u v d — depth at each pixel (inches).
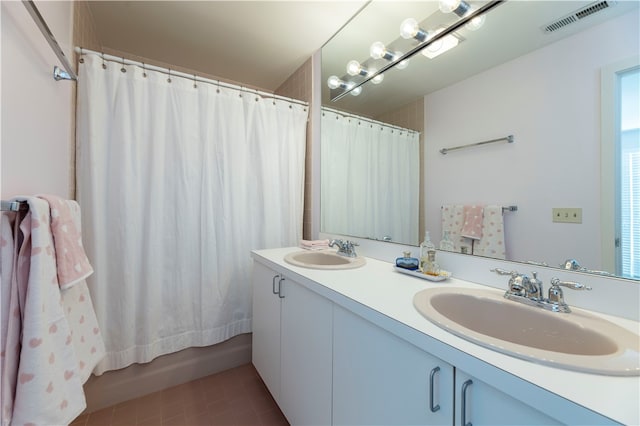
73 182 56.9
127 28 73.4
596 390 18.3
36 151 37.4
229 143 73.3
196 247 69.7
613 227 31.2
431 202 51.6
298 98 94.3
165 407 61.2
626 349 23.0
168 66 92.7
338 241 69.5
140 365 64.4
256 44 80.9
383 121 62.3
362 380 34.9
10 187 30.0
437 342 25.0
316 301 44.7
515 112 39.7
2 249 26.0
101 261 58.7
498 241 41.3
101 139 58.8
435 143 51.0
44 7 40.0
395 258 59.1
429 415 26.5
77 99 57.2
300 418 48.3
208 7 65.5
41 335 26.7
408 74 56.2
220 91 71.9
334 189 77.9
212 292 70.9
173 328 67.4
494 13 42.3
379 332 32.4
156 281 64.1
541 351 22.3
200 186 69.8
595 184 32.4
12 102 30.1
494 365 21.0
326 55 79.7
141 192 63.1
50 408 27.1
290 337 52.4
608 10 31.4
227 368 75.5
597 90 32.2
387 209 61.2
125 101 60.2
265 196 78.5
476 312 36.7
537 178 37.3
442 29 50.0
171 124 66.4
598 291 31.9
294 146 84.7
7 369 25.3
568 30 34.5
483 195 43.5
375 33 63.6
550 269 35.9
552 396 18.0
